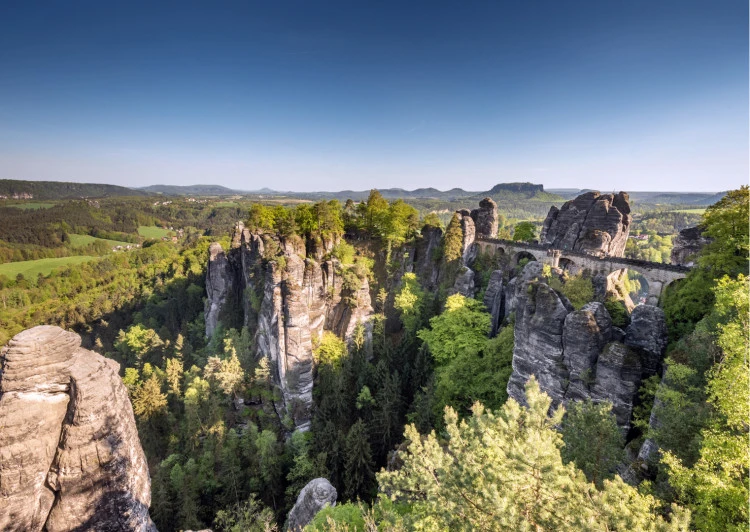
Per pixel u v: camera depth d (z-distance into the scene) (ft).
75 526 52.44
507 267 260.01
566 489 48.03
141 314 400.47
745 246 115.03
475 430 62.54
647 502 47.47
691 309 125.80
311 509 112.16
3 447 48.67
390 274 279.90
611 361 99.55
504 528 43.11
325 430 165.17
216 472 169.07
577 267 226.99
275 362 201.36
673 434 72.49
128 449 57.06
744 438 55.52
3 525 48.34
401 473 60.90
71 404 52.70
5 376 49.52
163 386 222.07
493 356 155.53
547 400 55.88
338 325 223.92
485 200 313.32
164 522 143.33
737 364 62.34
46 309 533.14
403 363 199.21
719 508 54.90
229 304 294.05
